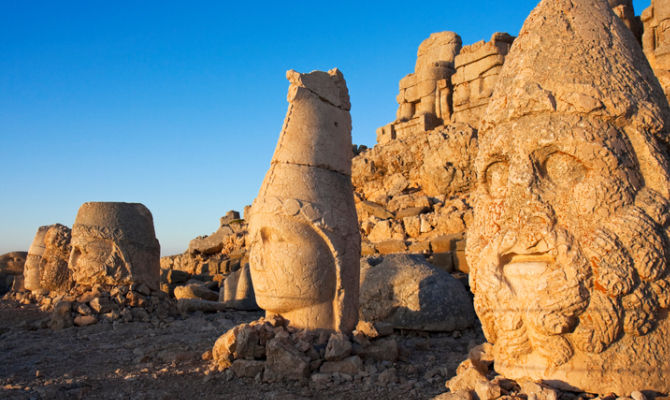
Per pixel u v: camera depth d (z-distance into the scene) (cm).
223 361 485
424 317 638
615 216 292
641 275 283
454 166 1093
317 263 489
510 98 327
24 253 1603
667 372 285
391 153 1252
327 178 520
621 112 301
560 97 307
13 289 1249
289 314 497
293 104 527
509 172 321
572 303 287
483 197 347
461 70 1268
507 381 310
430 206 1037
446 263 833
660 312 290
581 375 289
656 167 301
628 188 296
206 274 1311
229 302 975
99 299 814
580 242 293
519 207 312
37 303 1025
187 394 424
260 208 507
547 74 317
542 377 301
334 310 498
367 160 1292
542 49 327
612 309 283
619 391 282
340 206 518
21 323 817
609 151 295
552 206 305
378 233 1006
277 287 489
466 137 1077
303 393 412
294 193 500
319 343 481
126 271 855
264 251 502
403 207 1064
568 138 300
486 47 1206
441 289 654
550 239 298
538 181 311
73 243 862
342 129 552
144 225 898
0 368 537
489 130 345
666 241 290
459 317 643
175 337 701
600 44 321
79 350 625
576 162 305
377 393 411
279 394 412
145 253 885
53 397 416
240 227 1428
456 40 1433
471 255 346
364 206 1100
